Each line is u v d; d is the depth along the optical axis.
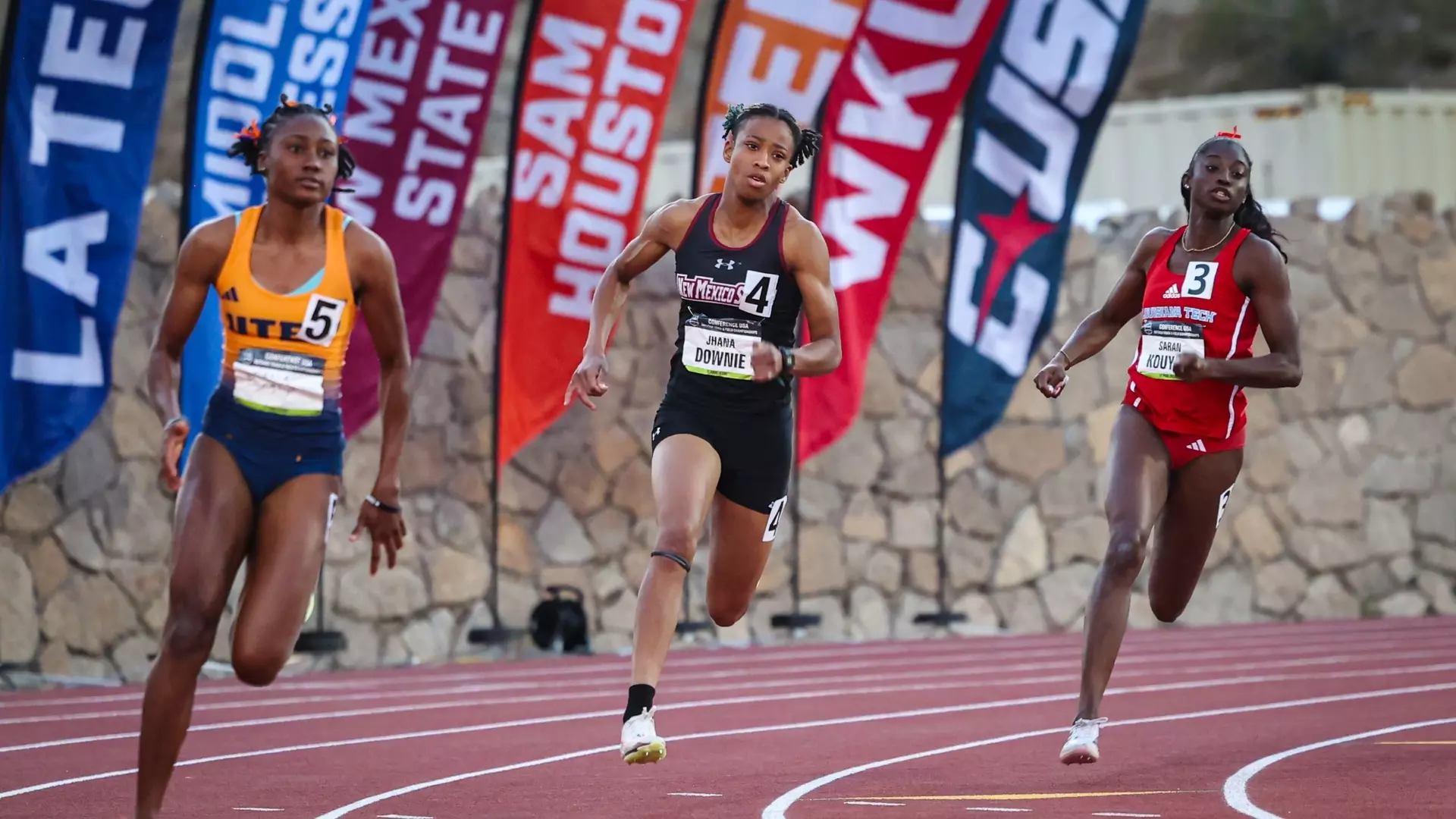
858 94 48.44
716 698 36.25
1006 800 19.62
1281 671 40.47
